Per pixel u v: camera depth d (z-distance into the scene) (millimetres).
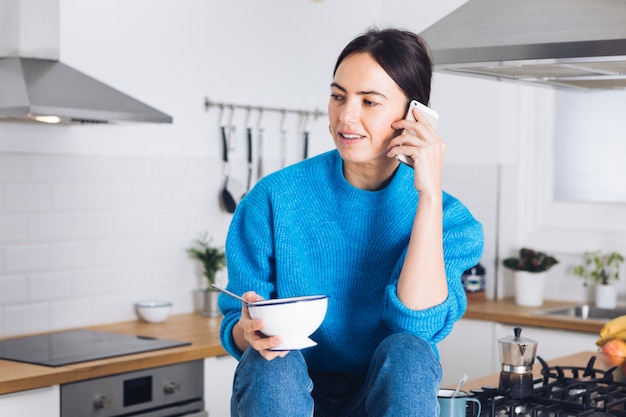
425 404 1799
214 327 4039
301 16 4809
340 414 2094
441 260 1929
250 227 2123
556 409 2416
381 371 1829
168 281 4320
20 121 3600
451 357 4570
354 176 2096
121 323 4105
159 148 4230
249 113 4574
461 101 4992
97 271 4027
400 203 2072
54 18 3498
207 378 3646
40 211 3809
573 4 2588
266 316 1757
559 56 2484
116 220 4086
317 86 4914
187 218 4371
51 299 3871
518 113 4883
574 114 4805
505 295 4945
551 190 4863
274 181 2141
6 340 3645
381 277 2078
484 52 2631
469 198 4992
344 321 2086
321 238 2086
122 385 3322
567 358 3305
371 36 1954
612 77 2928
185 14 4285
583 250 4738
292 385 1807
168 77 4238
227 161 4492
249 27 4562
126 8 4055
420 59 1969
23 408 3020
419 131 1918
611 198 4719
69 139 3895
